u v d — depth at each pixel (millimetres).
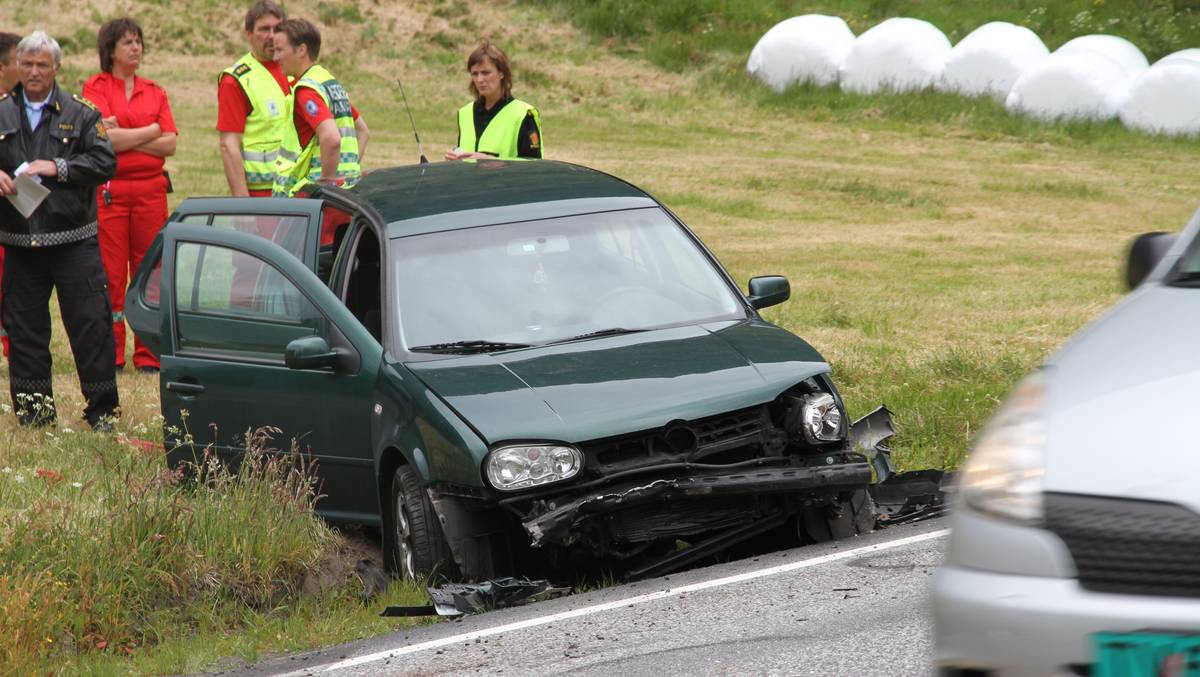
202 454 28234
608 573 24000
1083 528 12367
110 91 42000
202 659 21422
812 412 23016
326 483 26109
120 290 43344
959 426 32406
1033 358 40469
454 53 132875
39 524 25047
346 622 22625
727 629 19203
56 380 42875
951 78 113938
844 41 120125
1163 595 11906
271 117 40188
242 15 137250
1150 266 17969
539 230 26656
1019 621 12273
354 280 27250
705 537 24219
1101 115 106000
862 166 94750
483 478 21531
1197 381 13281
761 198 84125
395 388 23812
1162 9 129875
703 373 23109
